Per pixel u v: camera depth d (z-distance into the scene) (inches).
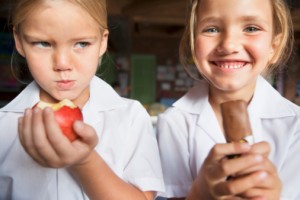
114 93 23.0
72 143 13.7
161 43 129.3
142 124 21.7
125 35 85.7
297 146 22.4
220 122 23.2
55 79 17.2
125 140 21.1
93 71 17.8
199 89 24.7
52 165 13.6
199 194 14.4
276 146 22.5
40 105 15.2
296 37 94.0
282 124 22.9
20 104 21.5
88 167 15.2
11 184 20.2
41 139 12.8
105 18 18.8
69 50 16.9
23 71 29.6
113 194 16.1
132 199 16.7
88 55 17.3
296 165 22.1
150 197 19.6
